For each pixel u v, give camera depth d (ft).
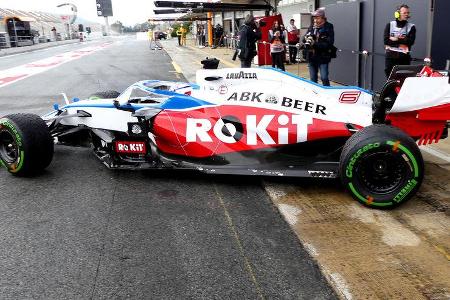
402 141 11.55
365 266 9.59
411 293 8.66
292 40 50.83
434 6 23.80
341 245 10.48
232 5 55.47
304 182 14.52
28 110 28.71
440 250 10.15
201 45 109.29
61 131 17.19
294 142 13.84
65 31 250.98
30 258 10.30
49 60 75.25
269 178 14.96
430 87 12.58
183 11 72.08
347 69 33.86
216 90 15.03
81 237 11.25
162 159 15.11
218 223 11.93
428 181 14.17
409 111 13.00
